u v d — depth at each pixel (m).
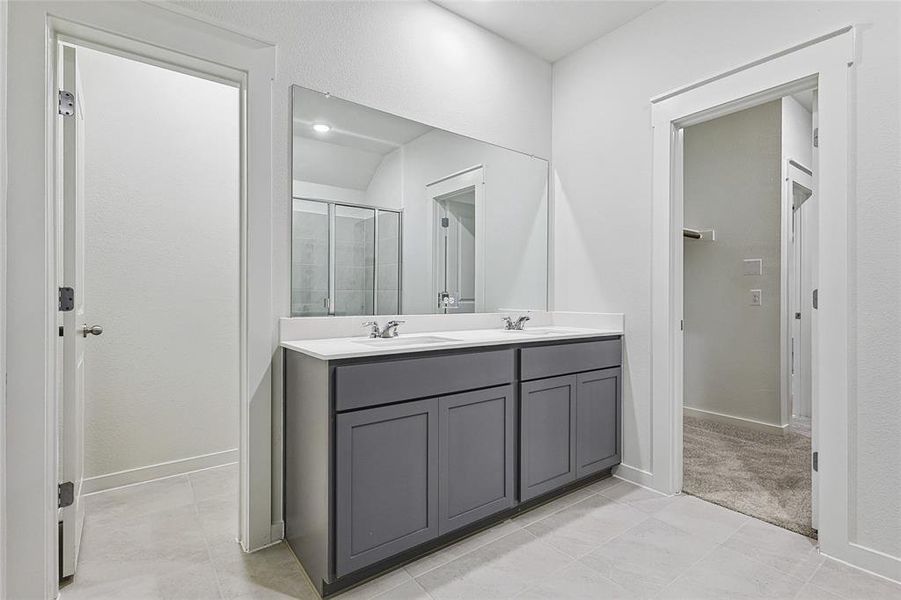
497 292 2.71
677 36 2.33
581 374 2.33
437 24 2.45
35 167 1.41
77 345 1.75
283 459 1.89
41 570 1.42
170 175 2.54
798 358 3.84
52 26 1.47
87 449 2.30
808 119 3.77
